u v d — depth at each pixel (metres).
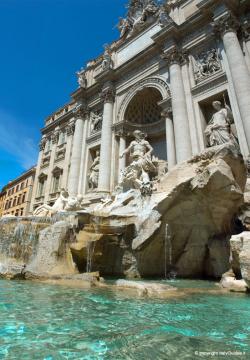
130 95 30.02
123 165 27.73
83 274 10.73
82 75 37.06
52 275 10.76
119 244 13.39
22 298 7.30
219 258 12.66
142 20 32.19
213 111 22.73
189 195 12.35
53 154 42.53
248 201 12.43
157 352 3.86
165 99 24.98
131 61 30.16
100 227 13.37
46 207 19.39
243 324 5.17
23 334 4.52
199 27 24.89
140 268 12.95
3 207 62.69
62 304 6.64
